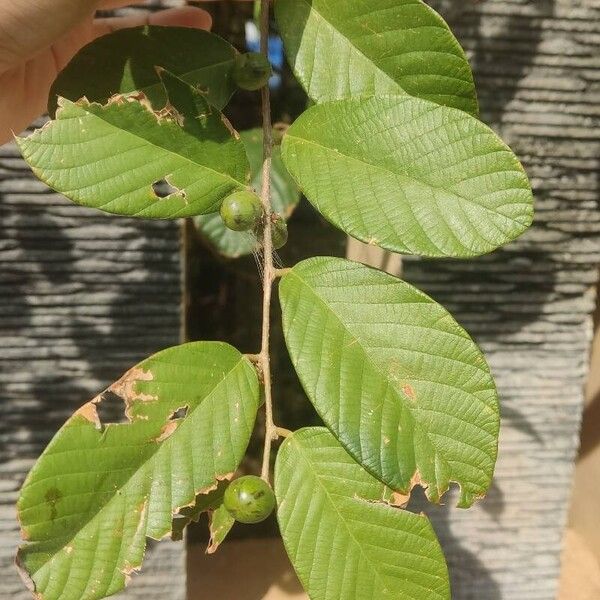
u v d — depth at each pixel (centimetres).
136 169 18
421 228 18
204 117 19
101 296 49
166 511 18
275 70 46
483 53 47
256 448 60
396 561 19
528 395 58
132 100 19
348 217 18
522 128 49
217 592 63
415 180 18
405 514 19
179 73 21
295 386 61
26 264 47
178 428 19
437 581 19
